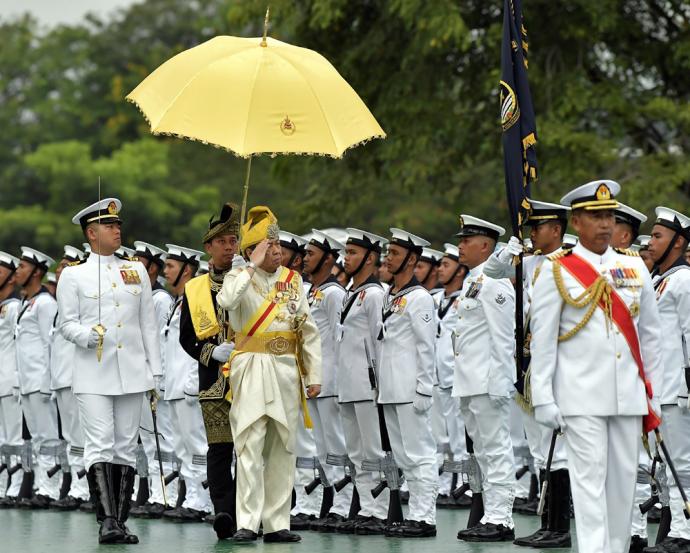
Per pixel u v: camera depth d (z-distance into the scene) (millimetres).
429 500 26062
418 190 60000
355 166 57531
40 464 33000
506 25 22078
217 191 114312
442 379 32344
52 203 113000
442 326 32656
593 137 49250
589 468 19547
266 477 24406
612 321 19766
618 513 20000
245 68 23359
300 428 28203
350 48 56031
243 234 24375
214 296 24734
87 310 25188
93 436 24906
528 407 22188
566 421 19781
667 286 24172
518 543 23953
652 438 24500
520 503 30484
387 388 26062
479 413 25094
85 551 24000
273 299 24141
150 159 115875
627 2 54312
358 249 27375
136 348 25516
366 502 26812
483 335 25125
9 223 109500
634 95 53000
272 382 23891
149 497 31250
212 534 26547
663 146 53938
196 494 29109
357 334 26953
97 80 142125
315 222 59719
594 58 54531
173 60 23906
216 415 24594
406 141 53406
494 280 24875
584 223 20016
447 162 56000
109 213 25703
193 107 23062
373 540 25391
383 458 26578
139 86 23953
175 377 29297
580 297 19719
